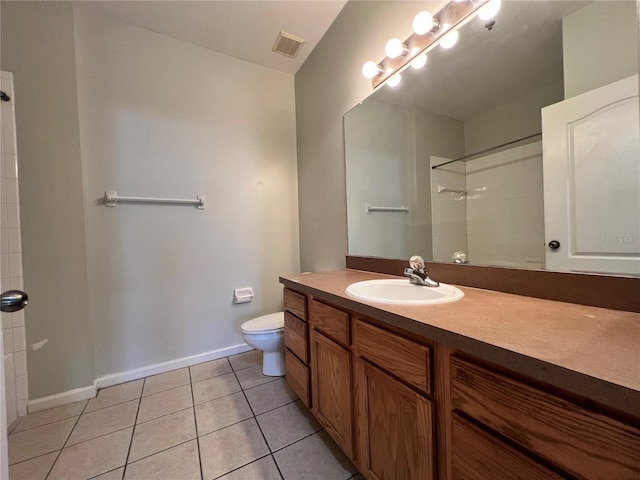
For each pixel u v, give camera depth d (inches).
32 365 60.1
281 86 96.2
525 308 31.0
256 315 92.0
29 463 45.5
